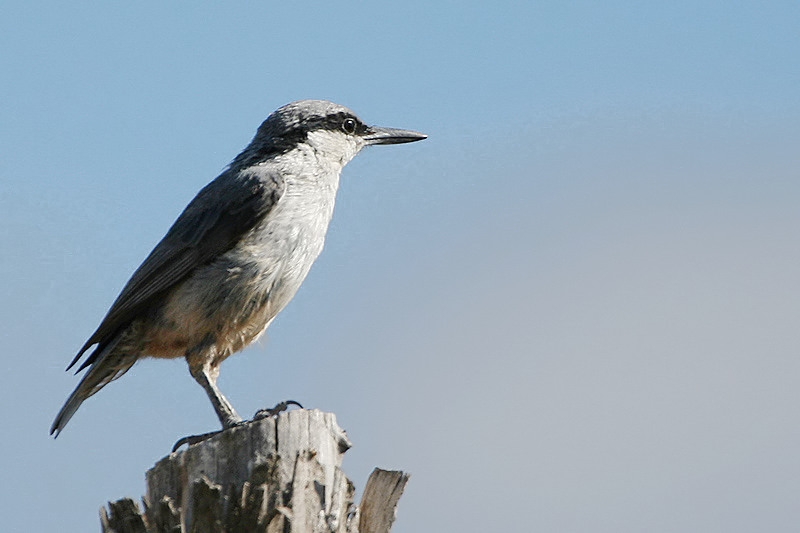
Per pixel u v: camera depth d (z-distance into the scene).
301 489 8.27
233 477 8.37
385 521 8.57
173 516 7.92
